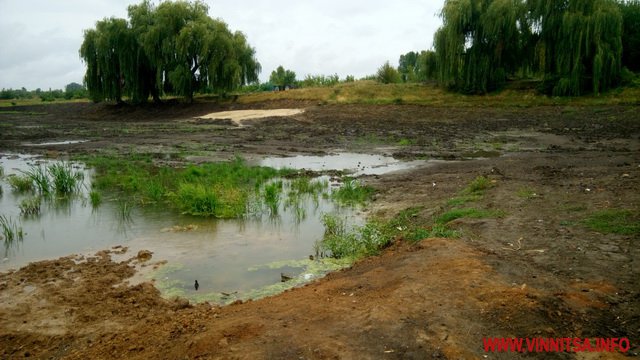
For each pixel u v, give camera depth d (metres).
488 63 40.50
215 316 5.61
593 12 34.91
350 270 7.35
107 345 5.20
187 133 31.47
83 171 17.55
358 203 12.25
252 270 7.78
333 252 8.52
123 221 10.80
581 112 31.98
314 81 63.50
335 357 4.38
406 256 7.11
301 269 7.81
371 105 41.81
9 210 11.90
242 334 4.88
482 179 12.20
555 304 5.22
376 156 20.80
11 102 72.25
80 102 66.12
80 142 27.00
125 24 49.12
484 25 39.34
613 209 8.62
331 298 5.80
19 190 14.27
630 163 14.90
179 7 47.84
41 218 11.12
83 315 6.15
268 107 45.66
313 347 4.55
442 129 30.12
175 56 48.28
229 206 11.67
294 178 15.79
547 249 7.09
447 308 5.18
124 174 16.62
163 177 15.75
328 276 7.24
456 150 21.88
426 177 14.99
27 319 6.09
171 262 8.18
